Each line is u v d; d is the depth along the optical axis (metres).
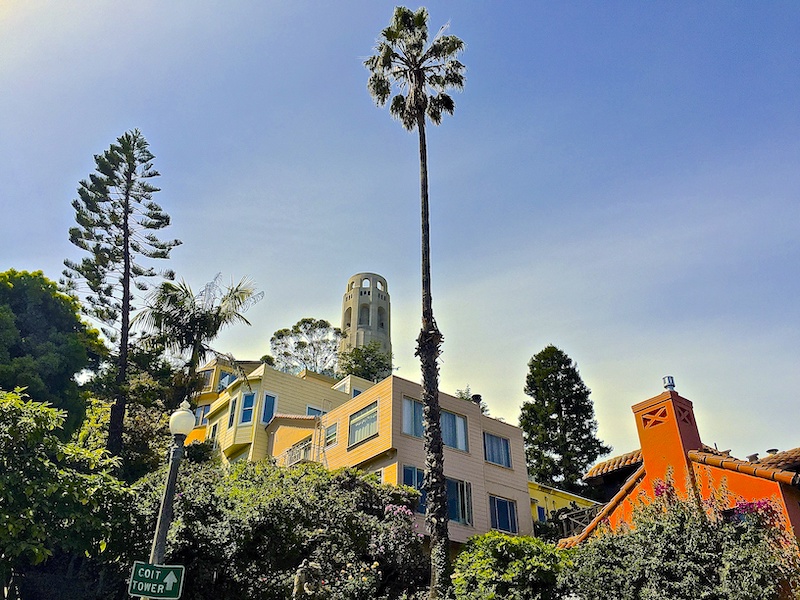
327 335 74.00
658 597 13.37
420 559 19.89
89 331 26.88
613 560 14.47
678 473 15.18
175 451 10.31
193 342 27.28
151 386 28.09
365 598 16.09
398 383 26.50
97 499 13.50
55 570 17.08
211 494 15.98
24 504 12.53
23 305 23.33
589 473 21.83
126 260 29.25
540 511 33.03
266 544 16.12
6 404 13.01
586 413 49.66
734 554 12.95
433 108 23.73
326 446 28.94
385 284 116.56
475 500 26.47
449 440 27.08
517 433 30.59
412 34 23.77
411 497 22.92
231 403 36.97
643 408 16.61
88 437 25.38
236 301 28.08
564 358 52.22
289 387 37.16
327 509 18.44
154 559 9.40
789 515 13.00
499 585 14.34
